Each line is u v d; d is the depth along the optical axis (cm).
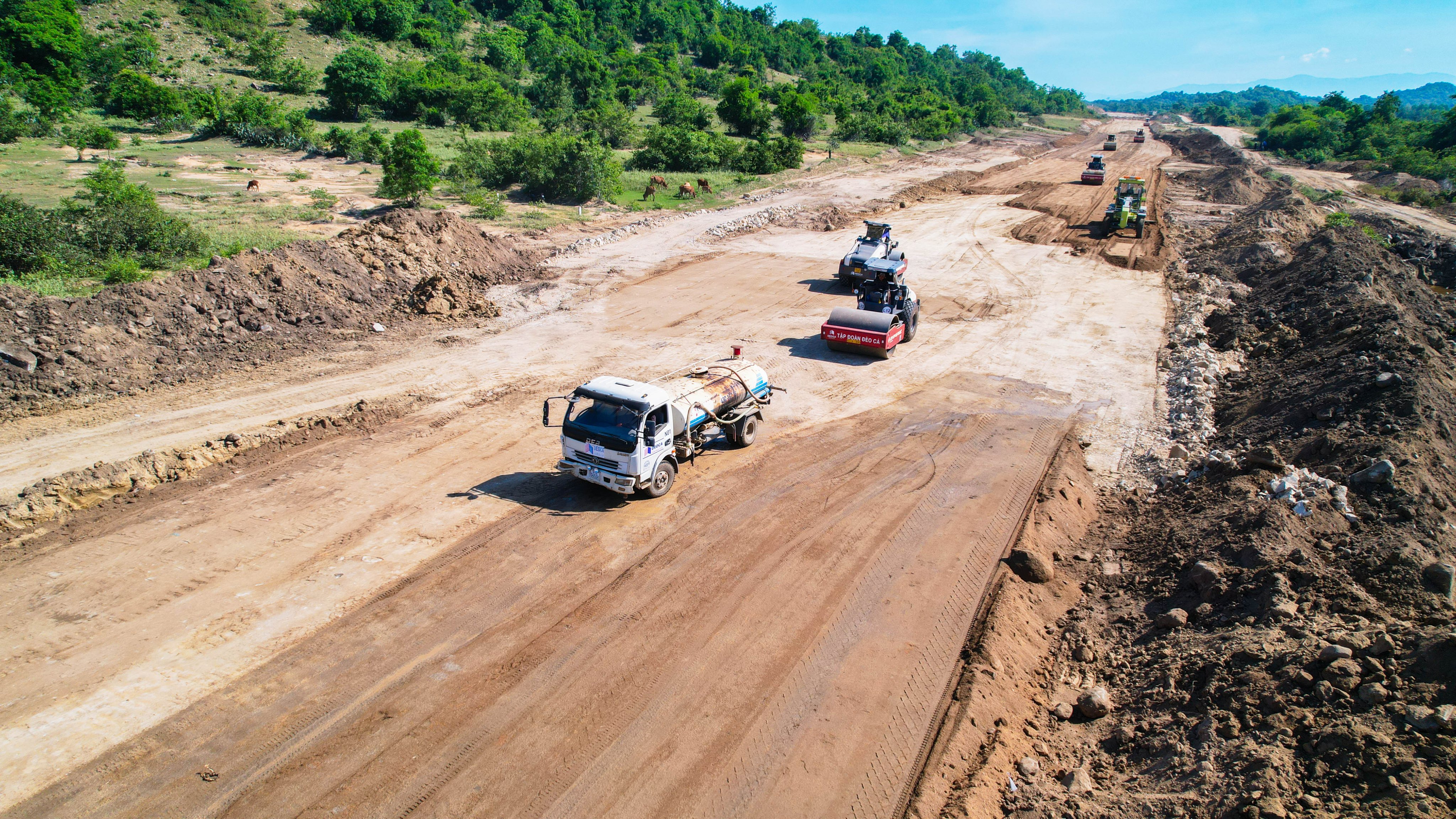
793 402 1867
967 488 1453
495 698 914
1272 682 831
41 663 951
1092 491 1496
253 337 2050
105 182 2791
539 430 1662
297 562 1176
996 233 3803
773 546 1251
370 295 2386
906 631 1051
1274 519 1126
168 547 1203
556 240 3400
